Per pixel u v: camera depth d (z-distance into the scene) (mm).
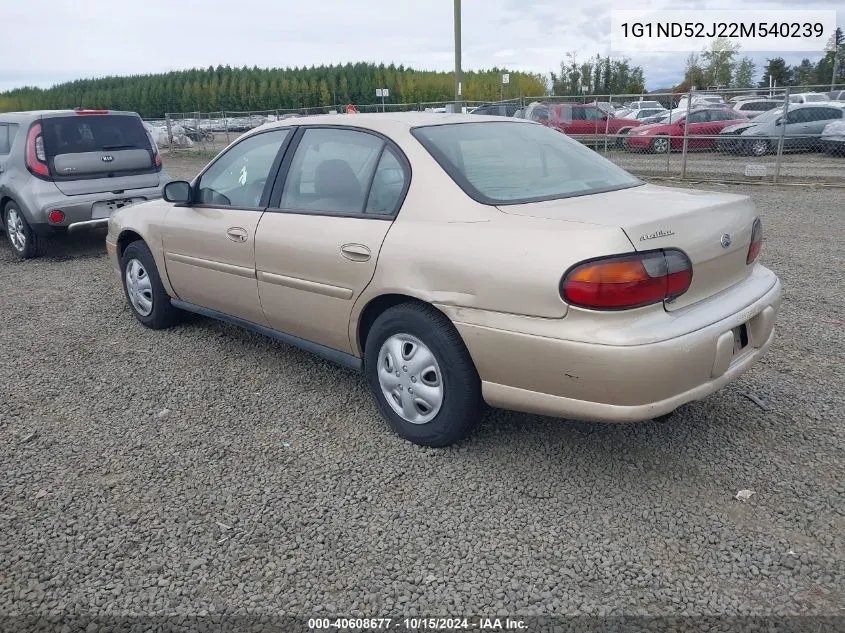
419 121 3795
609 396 2820
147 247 5320
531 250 2906
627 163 17656
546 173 3639
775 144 17578
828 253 7699
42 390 4457
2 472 3459
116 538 2930
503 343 3000
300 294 3947
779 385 4180
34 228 8078
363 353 3816
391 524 2980
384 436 3721
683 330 2840
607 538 2848
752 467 3312
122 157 8461
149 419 4012
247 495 3219
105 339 5410
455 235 3174
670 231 2906
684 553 2748
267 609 2527
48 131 8047
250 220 4234
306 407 4105
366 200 3646
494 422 3801
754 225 3455
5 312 6254
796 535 2830
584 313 2785
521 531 2906
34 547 2881
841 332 5082
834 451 3428
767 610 2451
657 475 3275
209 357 4945
